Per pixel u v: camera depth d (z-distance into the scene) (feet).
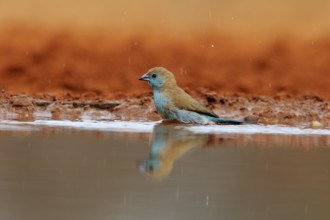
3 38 140.77
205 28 158.92
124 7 167.63
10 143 58.75
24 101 82.69
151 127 71.97
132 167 49.70
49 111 82.38
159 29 156.46
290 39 153.69
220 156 54.95
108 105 85.97
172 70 133.08
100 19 159.94
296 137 67.51
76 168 48.91
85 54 136.36
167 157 53.88
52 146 57.72
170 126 73.20
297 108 87.25
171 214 38.52
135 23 159.43
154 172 47.98
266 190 44.24
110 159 52.60
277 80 130.82
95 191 42.45
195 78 129.49
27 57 132.05
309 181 46.78
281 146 60.95
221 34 155.43
